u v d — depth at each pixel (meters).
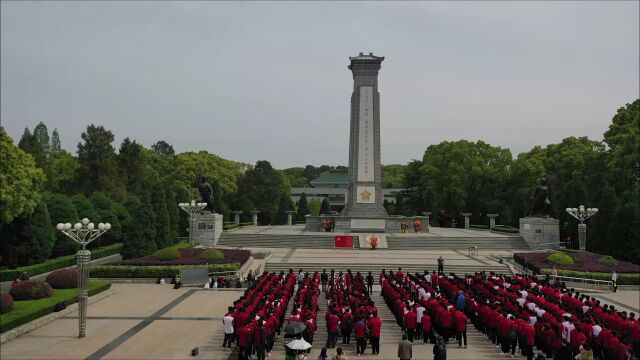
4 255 49.09
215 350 24.41
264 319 23.69
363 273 47.91
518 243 66.06
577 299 29.50
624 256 51.78
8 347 24.67
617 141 64.38
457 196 94.19
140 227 49.03
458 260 53.69
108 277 43.12
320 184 153.75
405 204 104.94
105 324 29.25
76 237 29.73
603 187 63.47
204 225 66.31
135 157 93.19
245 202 99.19
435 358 19.73
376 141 73.75
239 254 51.78
